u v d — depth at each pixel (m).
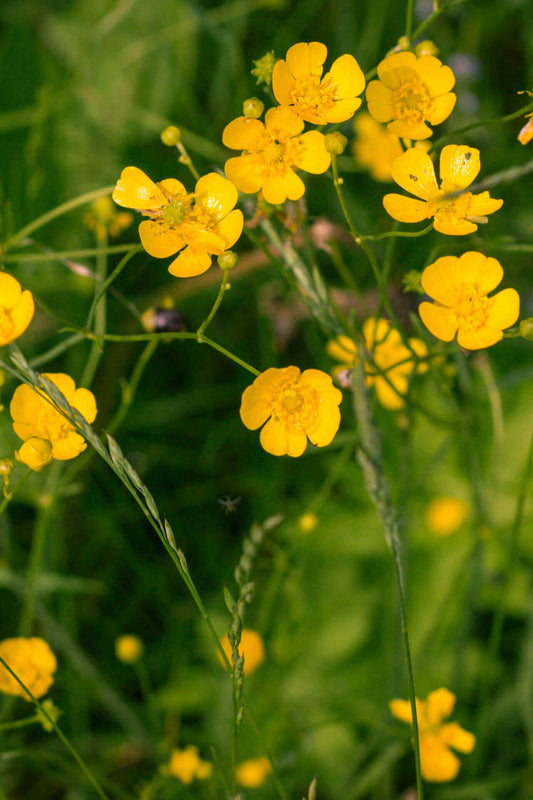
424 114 0.69
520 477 0.88
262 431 0.68
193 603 0.90
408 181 0.69
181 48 1.06
